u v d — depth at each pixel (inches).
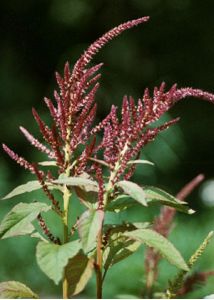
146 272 164.9
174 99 113.3
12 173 655.8
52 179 123.6
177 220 506.9
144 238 112.7
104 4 770.8
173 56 794.2
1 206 495.5
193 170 749.9
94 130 121.4
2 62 725.3
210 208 565.3
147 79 762.2
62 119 120.3
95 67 118.3
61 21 765.3
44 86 738.2
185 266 108.9
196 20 796.0
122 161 114.8
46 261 103.2
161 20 788.0
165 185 689.6
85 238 106.3
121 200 119.2
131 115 115.3
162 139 671.1
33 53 748.6
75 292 111.0
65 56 754.8
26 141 668.7
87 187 118.5
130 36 760.3
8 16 751.1
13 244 422.9
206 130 772.6
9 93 703.1
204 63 801.6
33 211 118.3
